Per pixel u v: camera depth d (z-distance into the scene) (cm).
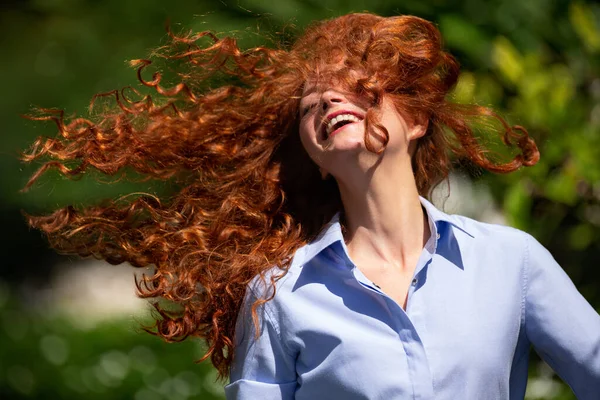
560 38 747
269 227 492
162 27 1161
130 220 521
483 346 417
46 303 1998
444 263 435
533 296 438
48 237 532
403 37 470
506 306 428
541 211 690
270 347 438
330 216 499
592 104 704
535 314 438
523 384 451
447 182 535
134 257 509
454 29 721
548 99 667
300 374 432
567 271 714
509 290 432
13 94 1684
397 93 454
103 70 1398
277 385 436
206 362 1074
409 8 745
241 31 730
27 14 1673
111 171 520
